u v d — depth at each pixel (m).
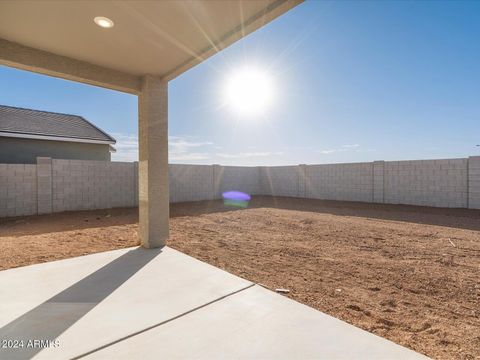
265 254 5.02
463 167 10.24
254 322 2.41
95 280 3.37
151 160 4.87
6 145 11.38
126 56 4.13
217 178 15.84
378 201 12.74
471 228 7.42
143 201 5.03
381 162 12.63
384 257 4.86
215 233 6.91
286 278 3.78
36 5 2.87
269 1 2.85
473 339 2.34
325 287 3.48
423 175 11.30
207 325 2.35
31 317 2.46
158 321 2.40
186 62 4.31
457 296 3.27
